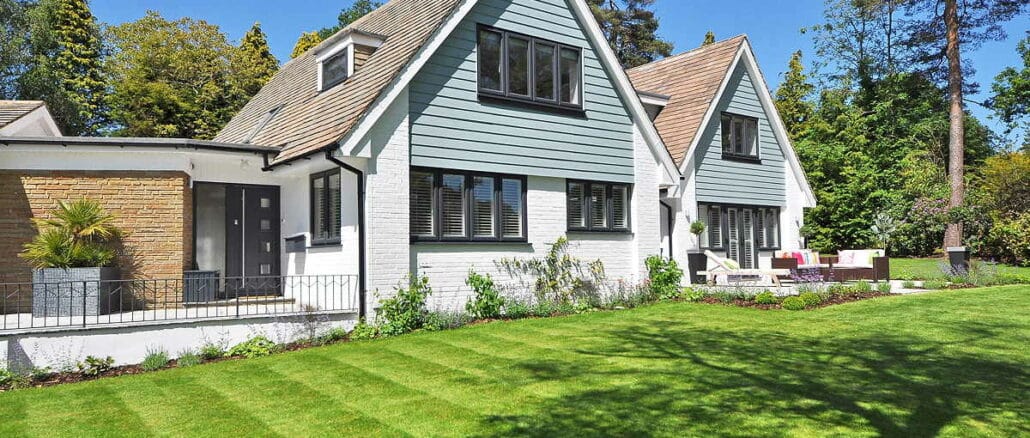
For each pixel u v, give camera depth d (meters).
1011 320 11.05
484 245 12.97
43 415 6.68
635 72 24.00
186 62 37.56
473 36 12.98
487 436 5.66
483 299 12.35
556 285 13.95
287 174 13.26
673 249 17.98
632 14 45.91
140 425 6.26
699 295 14.61
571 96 14.66
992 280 17.06
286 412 6.55
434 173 12.40
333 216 12.29
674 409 6.34
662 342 9.73
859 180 28.92
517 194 13.66
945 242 25.27
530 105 13.82
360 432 5.86
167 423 6.30
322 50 14.27
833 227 29.38
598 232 14.95
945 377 7.46
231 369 8.63
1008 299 13.47
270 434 5.89
